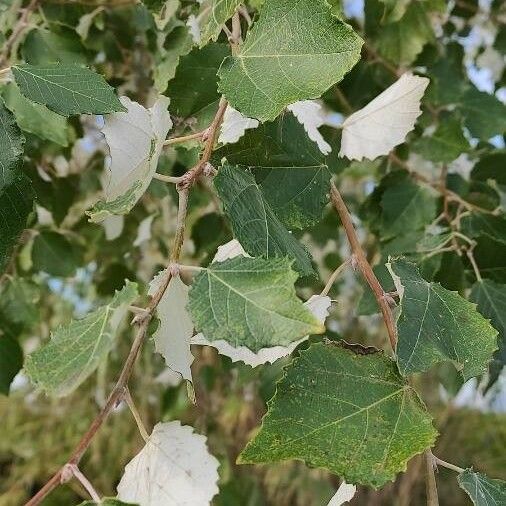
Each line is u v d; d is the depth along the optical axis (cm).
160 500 20
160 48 36
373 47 43
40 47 37
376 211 43
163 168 38
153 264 56
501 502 21
